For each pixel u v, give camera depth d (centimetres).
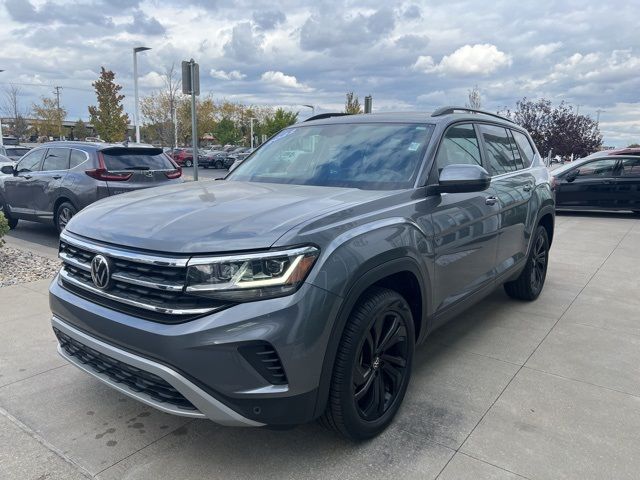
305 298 234
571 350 413
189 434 294
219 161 4134
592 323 475
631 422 307
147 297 245
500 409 321
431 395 337
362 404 281
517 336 441
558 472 261
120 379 263
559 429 299
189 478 257
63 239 296
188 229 246
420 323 321
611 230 1035
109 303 260
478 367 380
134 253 246
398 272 293
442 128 366
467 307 388
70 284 290
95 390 344
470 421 307
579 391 345
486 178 314
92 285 272
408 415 312
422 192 325
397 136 367
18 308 504
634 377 367
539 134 2758
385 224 284
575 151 2795
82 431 297
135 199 315
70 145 869
